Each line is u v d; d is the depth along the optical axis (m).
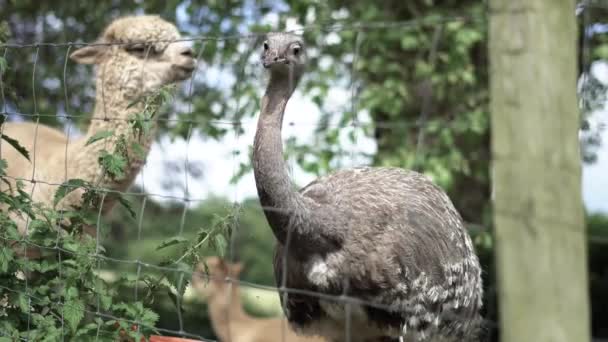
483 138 8.50
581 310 2.19
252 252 8.86
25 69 8.80
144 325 3.38
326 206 3.60
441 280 3.86
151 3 8.70
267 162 3.44
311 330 3.93
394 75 8.16
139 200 8.28
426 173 7.57
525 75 2.21
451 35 7.88
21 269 3.74
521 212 2.20
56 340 3.48
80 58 5.30
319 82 7.92
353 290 3.60
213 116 7.96
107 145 4.95
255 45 7.96
